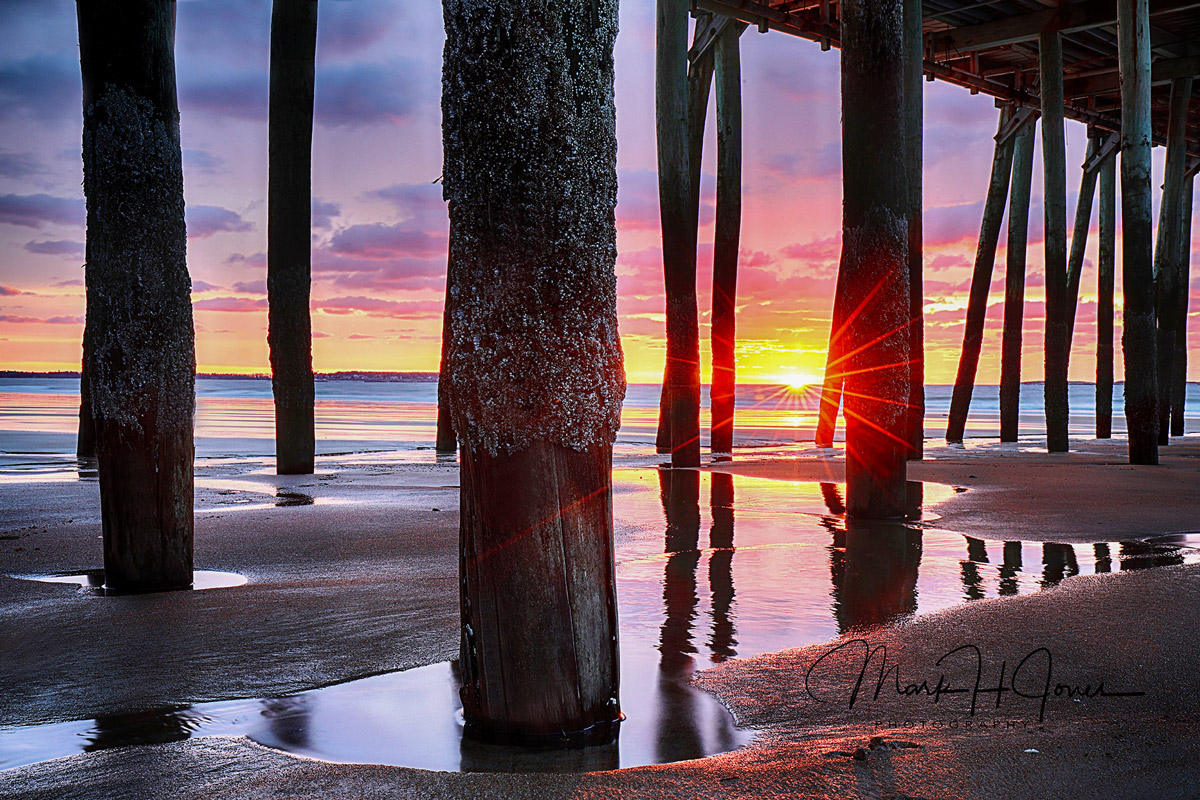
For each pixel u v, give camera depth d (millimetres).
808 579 5766
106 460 5277
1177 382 26297
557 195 2885
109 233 5250
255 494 10445
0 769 2729
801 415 47188
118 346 5246
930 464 14070
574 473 2969
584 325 2930
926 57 19734
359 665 3822
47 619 4516
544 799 2334
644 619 4703
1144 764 2504
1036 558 6512
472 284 2900
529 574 2934
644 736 2994
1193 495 10039
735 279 17234
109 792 2475
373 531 7508
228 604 4852
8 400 51219
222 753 2824
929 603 5051
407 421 34969
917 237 14672
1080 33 19594
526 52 2861
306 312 13070
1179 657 3768
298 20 12500
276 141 12664
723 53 17078
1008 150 21328
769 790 2354
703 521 8430
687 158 14273
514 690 2953
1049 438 17766
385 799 2355
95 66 5199
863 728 3004
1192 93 23891
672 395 14531
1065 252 17766
